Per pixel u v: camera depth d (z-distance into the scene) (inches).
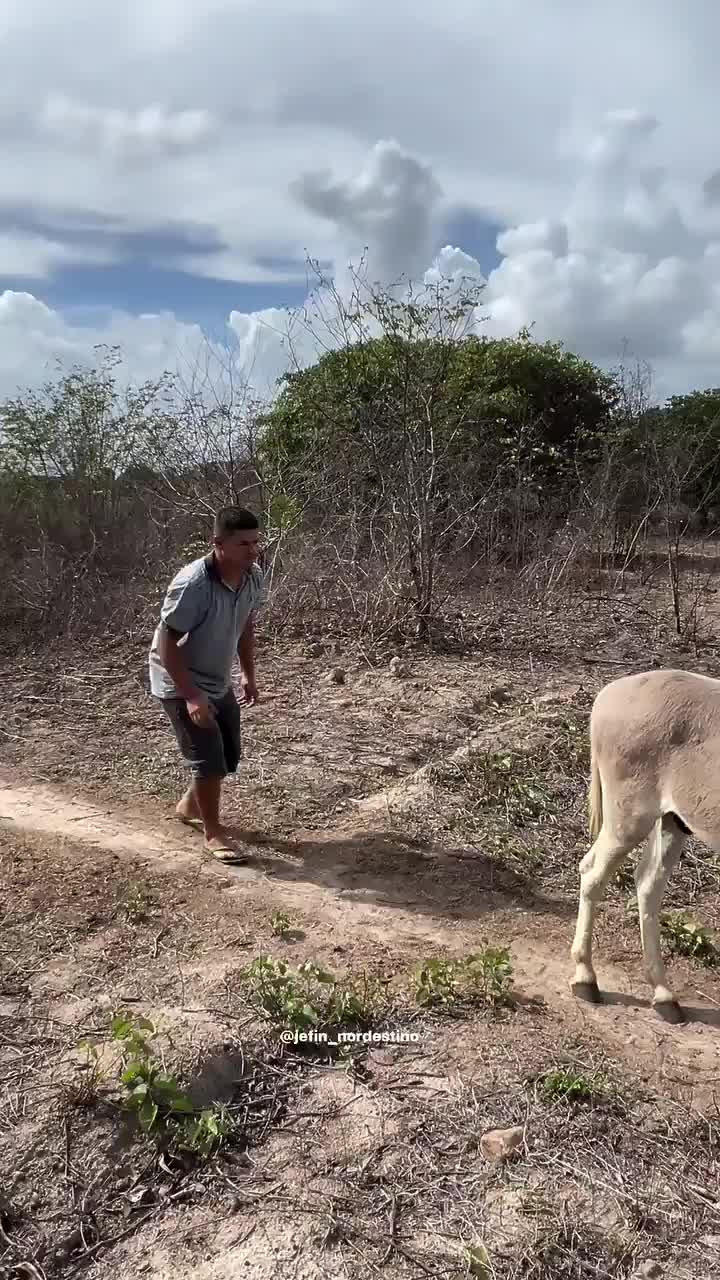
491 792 236.1
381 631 374.0
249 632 214.8
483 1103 130.0
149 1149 120.9
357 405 417.1
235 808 229.3
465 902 189.0
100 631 393.4
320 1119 127.2
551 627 404.2
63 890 187.9
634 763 152.9
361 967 163.3
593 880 160.7
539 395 698.2
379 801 234.2
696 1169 119.7
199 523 422.6
